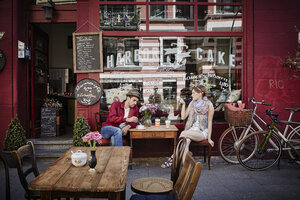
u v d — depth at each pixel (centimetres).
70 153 258
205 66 531
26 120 545
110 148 285
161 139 508
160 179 241
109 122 450
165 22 526
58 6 528
